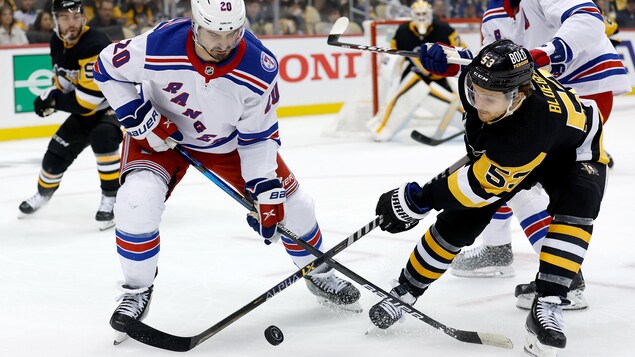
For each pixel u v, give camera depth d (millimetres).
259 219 2879
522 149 2521
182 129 2939
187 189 6145
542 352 2586
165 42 2676
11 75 9492
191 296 3467
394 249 4184
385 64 8906
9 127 9516
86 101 4723
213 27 2479
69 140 5059
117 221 2785
